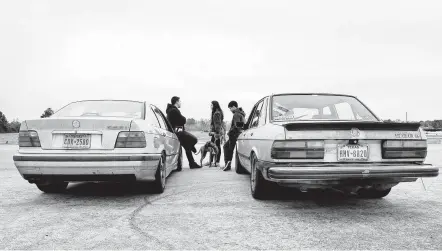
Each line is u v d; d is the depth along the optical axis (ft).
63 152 13.30
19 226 10.59
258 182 14.02
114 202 14.07
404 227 10.48
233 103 26.37
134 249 8.61
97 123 13.50
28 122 13.67
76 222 11.02
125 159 13.28
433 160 32.83
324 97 15.44
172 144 20.51
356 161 11.48
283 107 14.67
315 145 11.33
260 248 8.69
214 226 10.59
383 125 11.44
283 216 11.78
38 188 15.87
